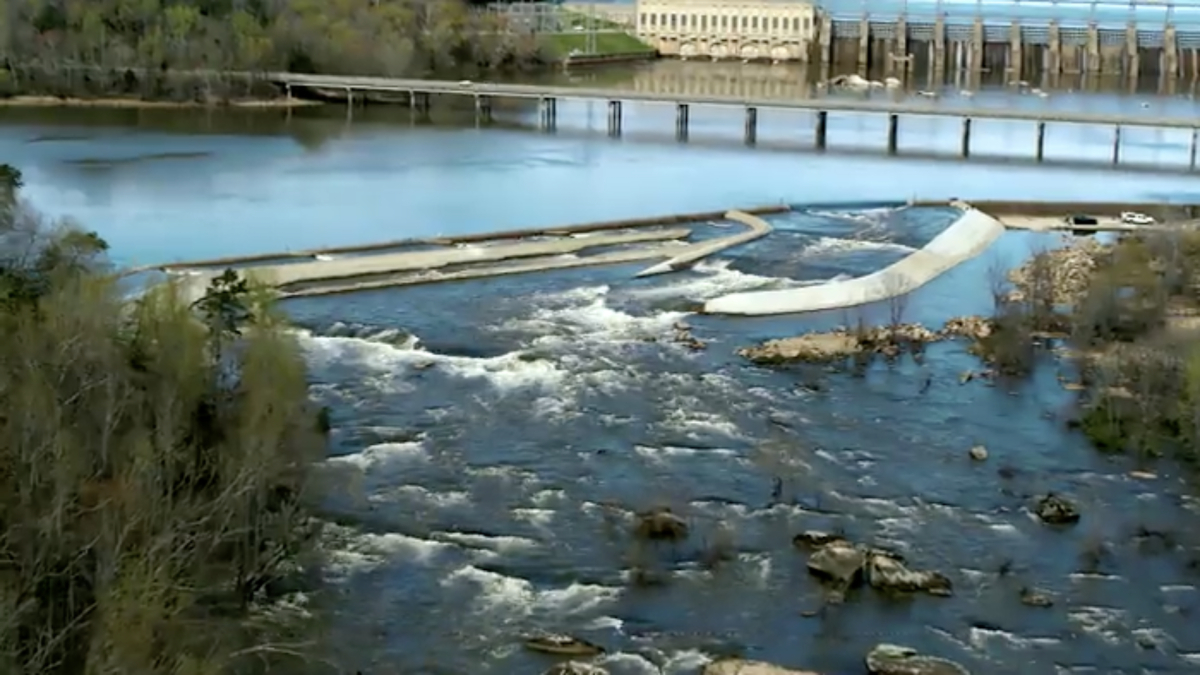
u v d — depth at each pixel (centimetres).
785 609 11456
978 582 11950
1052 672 10594
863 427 15612
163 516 10500
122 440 11181
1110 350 17762
